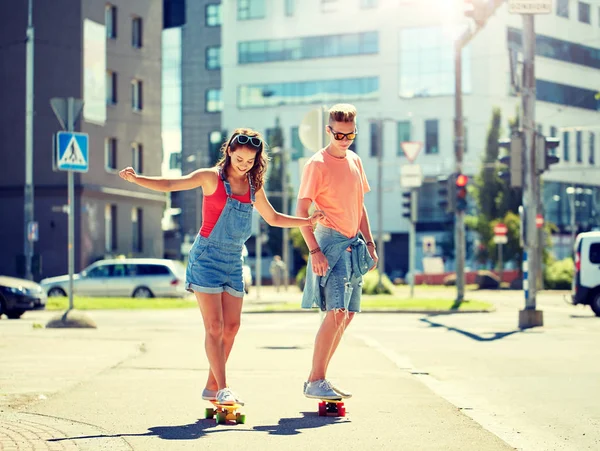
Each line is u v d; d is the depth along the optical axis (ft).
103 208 138.00
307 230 21.54
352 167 22.13
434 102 212.64
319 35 221.87
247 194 20.59
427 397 25.31
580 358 36.78
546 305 88.28
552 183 206.90
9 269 131.23
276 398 24.72
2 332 48.47
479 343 44.14
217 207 20.36
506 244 155.02
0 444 17.37
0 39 132.46
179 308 83.30
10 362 33.68
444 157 212.02
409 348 41.55
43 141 131.34
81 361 34.12
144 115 151.53
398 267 216.13
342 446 17.84
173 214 253.03
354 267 21.76
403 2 214.28
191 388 26.43
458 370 32.71
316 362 21.80
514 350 40.29
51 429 19.20
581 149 186.29
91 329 52.11
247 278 115.65
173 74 260.62
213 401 20.99
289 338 47.26
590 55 165.68
